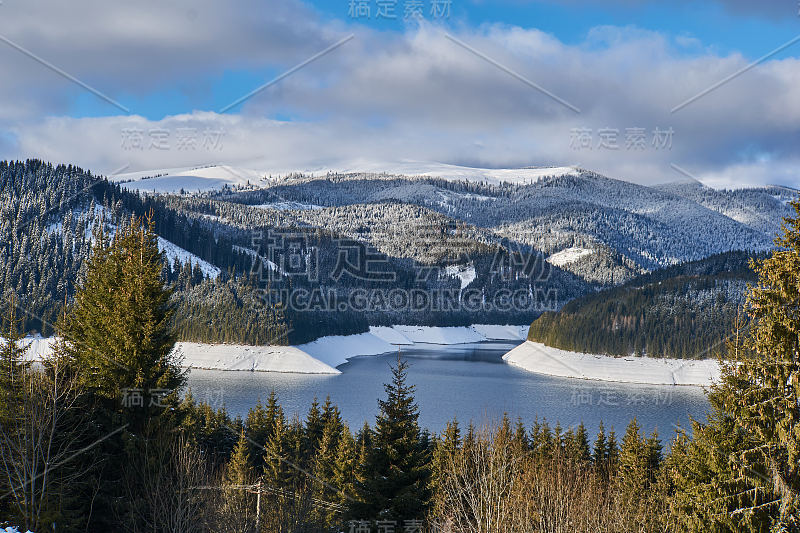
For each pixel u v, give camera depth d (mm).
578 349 163125
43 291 161500
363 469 25672
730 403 21891
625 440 45656
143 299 28859
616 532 24062
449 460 33250
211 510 26391
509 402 112812
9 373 23656
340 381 142000
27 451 21203
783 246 20500
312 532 30000
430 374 157625
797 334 19812
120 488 26500
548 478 25719
